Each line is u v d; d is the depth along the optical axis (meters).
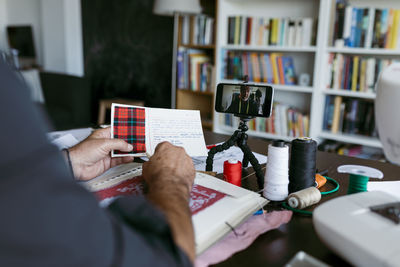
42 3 4.28
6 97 0.27
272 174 0.70
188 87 3.07
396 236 0.44
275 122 2.62
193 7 2.78
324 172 0.89
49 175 0.27
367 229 0.46
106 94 4.09
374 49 2.13
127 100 3.58
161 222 0.35
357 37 2.20
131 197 0.42
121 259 0.29
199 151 0.81
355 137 2.29
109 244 0.29
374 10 2.11
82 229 0.28
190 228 0.42
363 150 2.39
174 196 0.47
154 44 3.42
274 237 0.57
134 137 0.81
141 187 0.69
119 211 0.39
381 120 0.50
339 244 0.47
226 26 2.79
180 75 3.09
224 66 2.82
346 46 2.24
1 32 5.27
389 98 0.47
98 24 3.95
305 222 0.62
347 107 2.34
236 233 0.57
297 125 2.52
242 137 0.82
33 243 0.26
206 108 3.38
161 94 3.47
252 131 2.75
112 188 0.69
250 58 2.65
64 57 4.21
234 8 2.85
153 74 3.51
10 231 0.25
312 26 2.52
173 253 0.35
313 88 2.38
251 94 0.79
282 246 0.54
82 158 0.73
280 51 2.84
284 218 0.62
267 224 0.60
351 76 2.28
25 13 4.90
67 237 0.27
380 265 0.41
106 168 0.81
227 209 0.59
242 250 0.52
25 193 0.26
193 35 2.96
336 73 2.33
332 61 2.34
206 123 3.01
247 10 2.97
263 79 2.64
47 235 0.26
